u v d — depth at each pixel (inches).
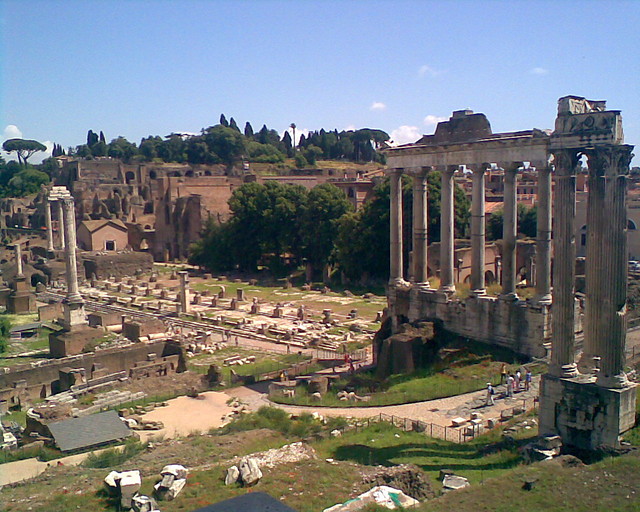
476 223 1811.0
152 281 4606.3
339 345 2527.1
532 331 1688.0
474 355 1745.8
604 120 1041.5
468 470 1029.8
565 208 1095.6
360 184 5359.3
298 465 1010.1
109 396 1782.7
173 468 971.9
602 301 1057.5
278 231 4670.3
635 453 956.0
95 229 5841.5
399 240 2041.1
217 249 4950.8
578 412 1075.3
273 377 1971.0
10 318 3339.1
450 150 1839.3
